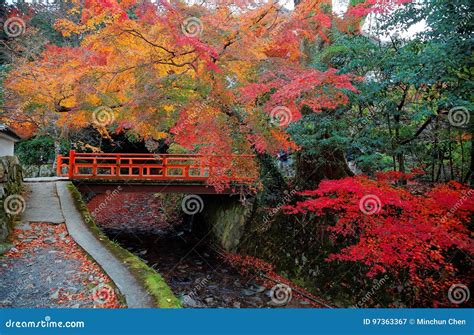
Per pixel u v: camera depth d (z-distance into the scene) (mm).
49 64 9539
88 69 7316
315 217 8797
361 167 8656
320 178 9141
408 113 8070
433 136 8453
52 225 7766
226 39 6656
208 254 11453
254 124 7109
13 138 10844
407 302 6629
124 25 6367
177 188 10859
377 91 7656
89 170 18766
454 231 5957
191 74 7031
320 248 8406
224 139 7285
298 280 8445
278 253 9266
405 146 8117
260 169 9570
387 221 6273
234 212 11422
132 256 6418
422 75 6781
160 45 6676
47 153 16781
